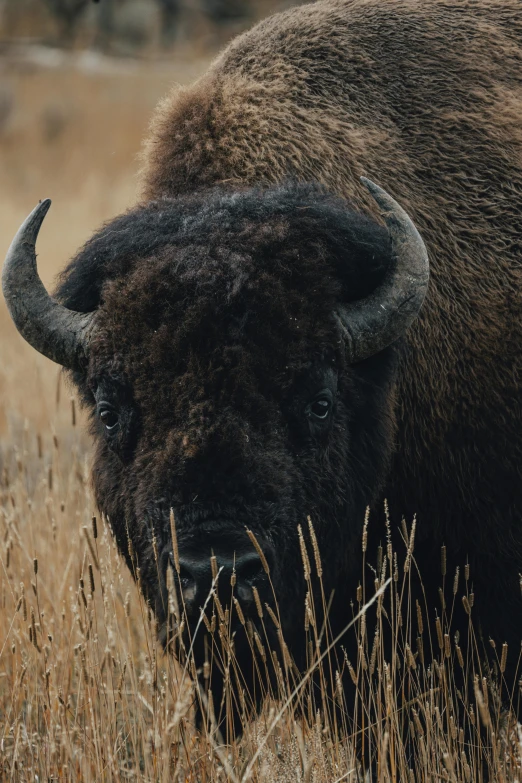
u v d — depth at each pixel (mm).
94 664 14203
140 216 13102
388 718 13602
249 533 10945
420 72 15805
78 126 89000
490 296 14828
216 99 15320
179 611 11852
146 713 16031
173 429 11625
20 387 29766
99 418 13508
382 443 13828
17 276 13117
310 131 14938
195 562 11164
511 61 16375
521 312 14797
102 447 13656
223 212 12695
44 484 19703
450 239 14938
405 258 12969
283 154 14734
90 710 13945
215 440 11406
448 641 13352
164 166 15047
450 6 16891
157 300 11922
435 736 13547
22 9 111938
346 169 14852
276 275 12164
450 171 15281
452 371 14617
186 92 15992
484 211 15195
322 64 15727
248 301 11898
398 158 15156
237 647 12148
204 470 11422
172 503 11508
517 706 14922
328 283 12438
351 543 13953
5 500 19594
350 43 15930
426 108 15562
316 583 13406
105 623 14367
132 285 12109
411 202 14953
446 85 15734
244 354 11695
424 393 14609
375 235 13258
